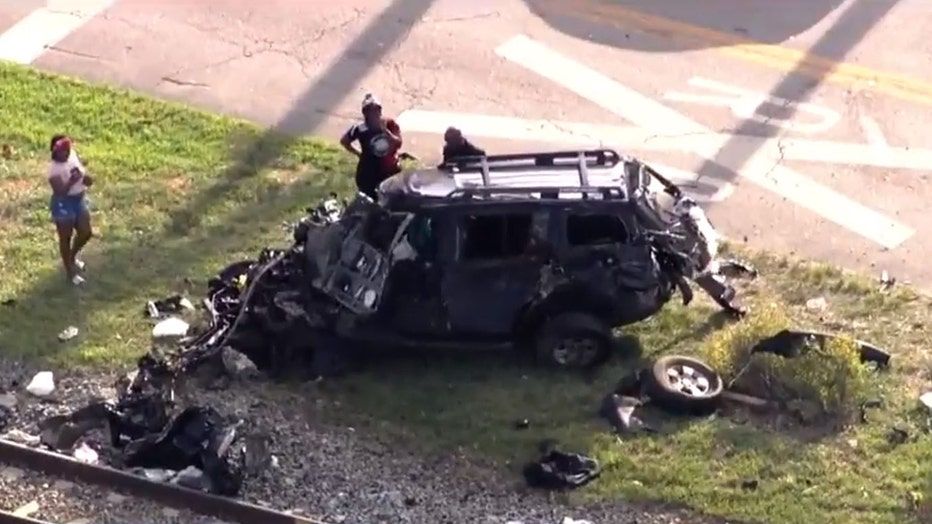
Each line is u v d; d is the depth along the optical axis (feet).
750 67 271.90
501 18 287.69
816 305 212.23
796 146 251.19
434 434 185.06
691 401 186.91
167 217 227.40
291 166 242.17
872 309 211.82
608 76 269.85
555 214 190.49
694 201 227.40
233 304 198.59
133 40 278.87
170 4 291.38
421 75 270.05
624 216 191.62
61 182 204.03
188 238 222.69
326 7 290.56
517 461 180.96
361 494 175.11
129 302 208.13
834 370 189.16
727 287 205.26
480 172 197.26
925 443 183.52
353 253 192.75
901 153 249.75
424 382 193.98
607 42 279.90
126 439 180.14
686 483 177.06
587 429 185.47
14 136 247.09
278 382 193.06
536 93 265.54
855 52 276.41
